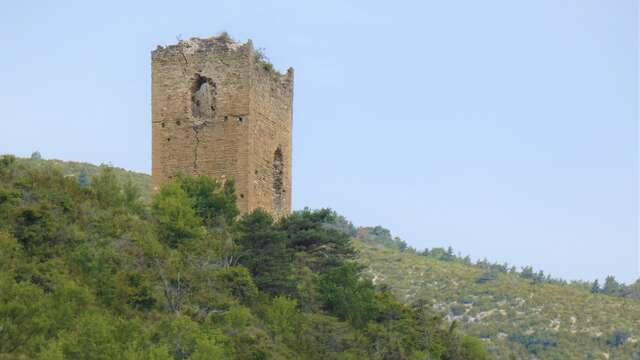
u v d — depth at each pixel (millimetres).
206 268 199750
